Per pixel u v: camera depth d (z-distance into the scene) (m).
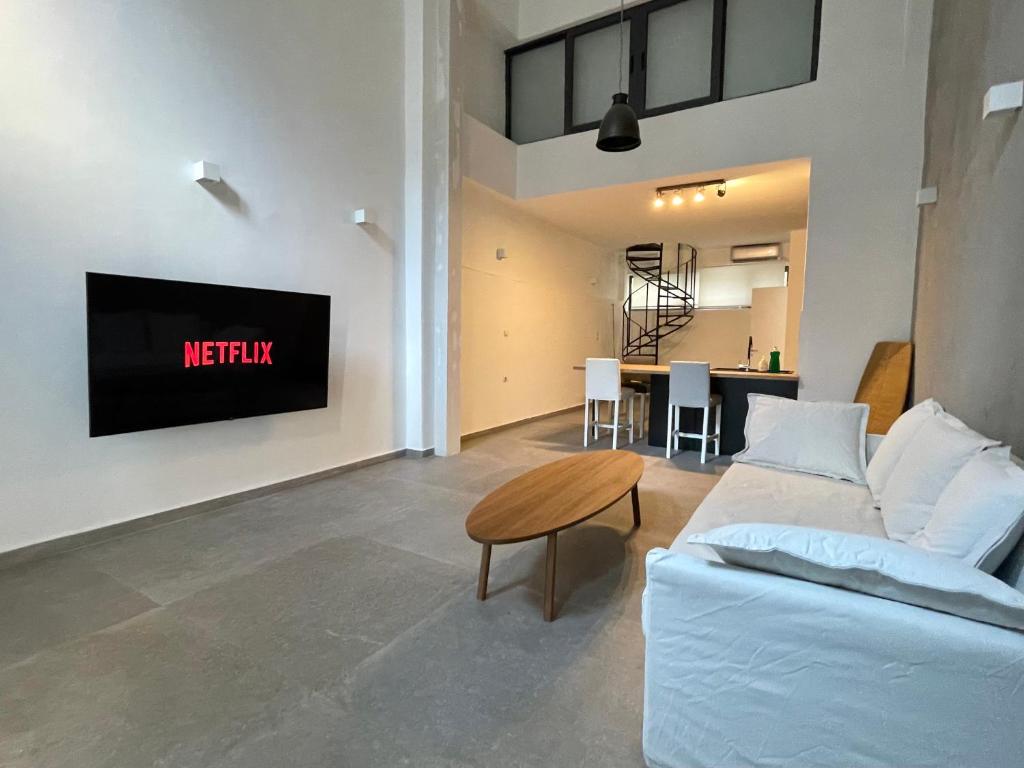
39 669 1.74
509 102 6.14
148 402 2.87
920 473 1.94
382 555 2.66
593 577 2.44
